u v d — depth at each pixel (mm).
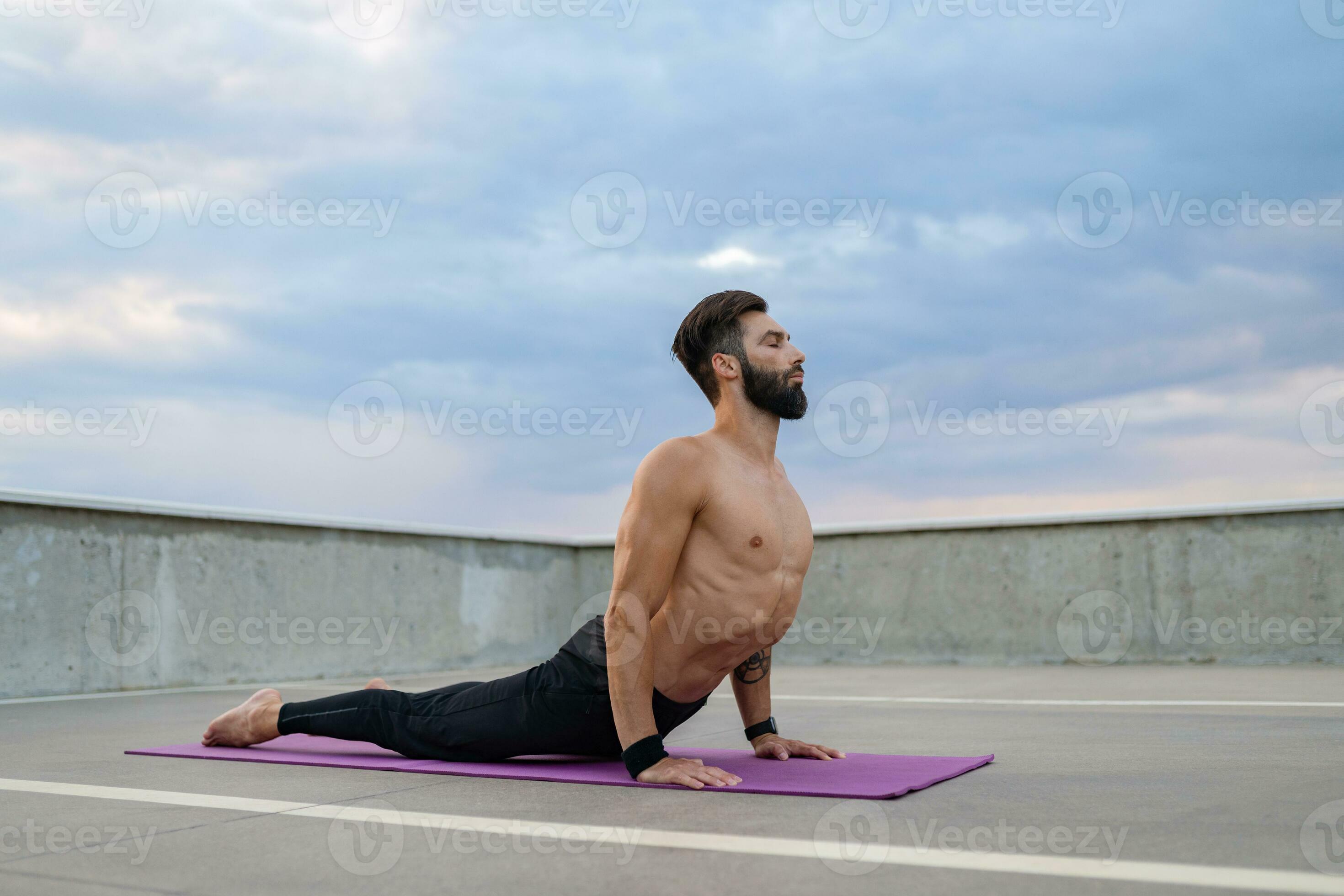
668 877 1480
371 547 7098
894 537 7762
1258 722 3398
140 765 2715
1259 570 6691
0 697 5145
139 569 5781
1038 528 7328
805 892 1390
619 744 2539
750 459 2402
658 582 2270
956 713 4020
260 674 6340
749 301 2430
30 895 1444
